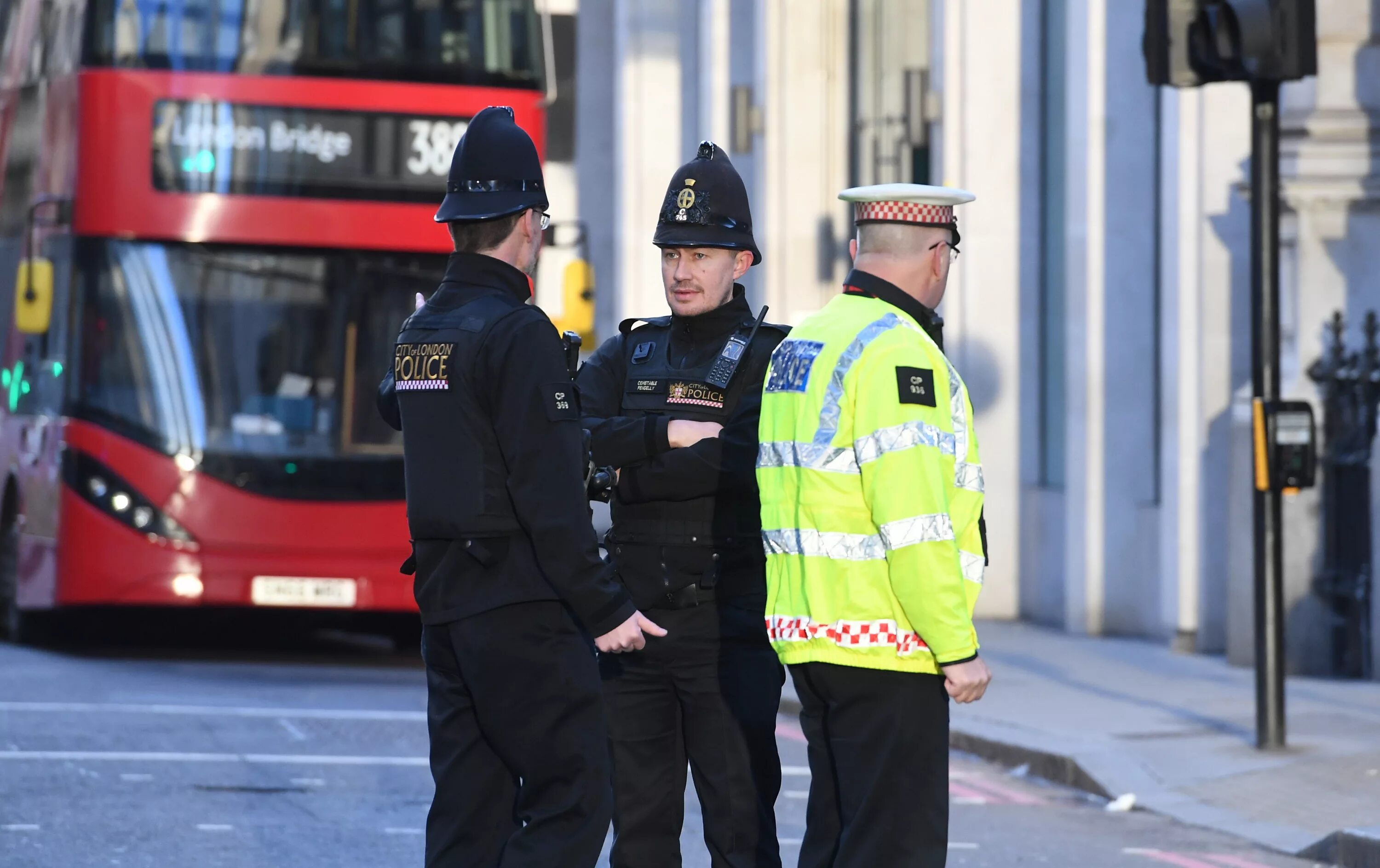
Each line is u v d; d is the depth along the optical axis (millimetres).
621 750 22531
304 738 40844
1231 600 51594
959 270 65062
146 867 28250
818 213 77500
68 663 53594
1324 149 49125
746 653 22453
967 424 19750
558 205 108688
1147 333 59000
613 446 22203
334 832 31250
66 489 52719
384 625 63031
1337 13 49656
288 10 54000
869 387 19250
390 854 29719
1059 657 53938
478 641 19438
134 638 62156
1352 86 49594
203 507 52562
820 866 20047
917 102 67500
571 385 19562
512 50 55344
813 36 77688
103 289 52875
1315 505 49219
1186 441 54906
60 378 53875
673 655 22391
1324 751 38406
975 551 19812
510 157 19969
